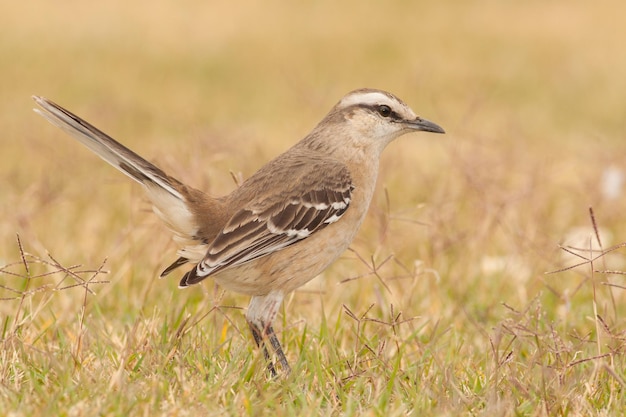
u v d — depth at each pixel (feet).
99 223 50.78
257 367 31.22
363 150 35.94
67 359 30.96
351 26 127.44
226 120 78.74
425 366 32.58
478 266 45.83
